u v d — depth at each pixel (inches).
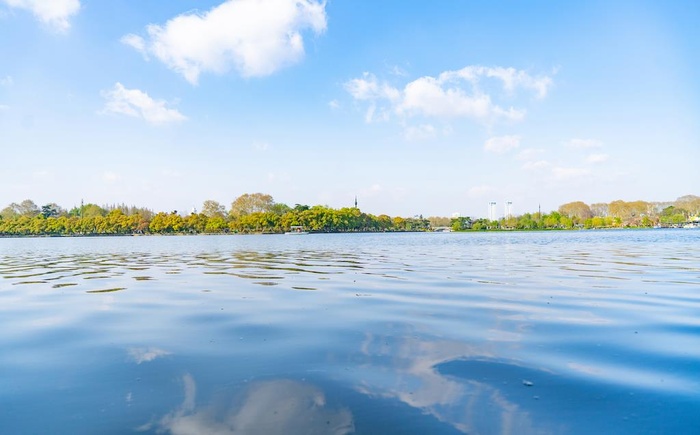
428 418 189.8
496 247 1822.1
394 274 747.4
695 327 341.7
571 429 179.5
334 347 295.7
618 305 437.7
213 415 193.2
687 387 220.8
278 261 1090.7
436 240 3063.5
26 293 556.7
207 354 281.7
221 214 7007.9
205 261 1114.7
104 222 5940.0
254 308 435.8
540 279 658.2
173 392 219.3
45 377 242.2
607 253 1305.4
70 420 189.2
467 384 227.8
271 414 193.9
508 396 212.2
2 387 227.6
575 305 439.5
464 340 311.0
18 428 181.9
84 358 275.4
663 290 535.8
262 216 6245.1
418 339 314.3
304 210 6988.2
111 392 219.9
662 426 180.9
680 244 1894.7
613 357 269.6
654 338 311.1
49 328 357.4
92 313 418.0
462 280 653.3
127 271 847.7
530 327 347.3
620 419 187.5
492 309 421.4
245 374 244.7
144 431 178.7
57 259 1258.6
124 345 304.7
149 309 435.2
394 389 222.1
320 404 204.4
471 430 179.2
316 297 500.4
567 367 252.4
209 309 432.5
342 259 1146.0
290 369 252.4
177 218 6018.7
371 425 183.5
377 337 320.2
